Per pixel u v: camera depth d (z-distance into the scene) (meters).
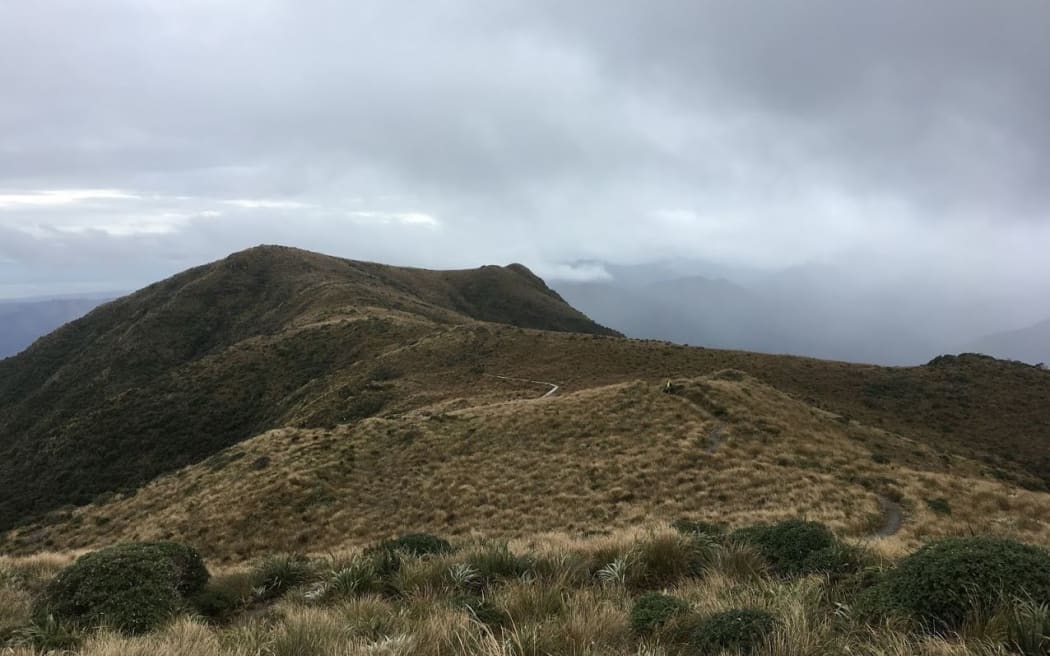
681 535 9.03
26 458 61.81
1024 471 44.00
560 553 8.66
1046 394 58.56
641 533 10.27
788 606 5.43
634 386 35.28
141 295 129.12
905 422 53.81
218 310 114.12
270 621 7.60
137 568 8.44
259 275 129.88
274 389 66.94
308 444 32.09
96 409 66.50
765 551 8.27
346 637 5.75
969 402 57.97
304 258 140.62
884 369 67.31
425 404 49.59
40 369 107.44
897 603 5.25
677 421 29.89
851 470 24.34
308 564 10.52
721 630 5.19
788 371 63.09
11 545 31.03
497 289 192.00
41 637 6.62
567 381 54.28
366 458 29.69
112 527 29.66
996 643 4.35
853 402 57.41
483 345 66.38
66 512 36.44
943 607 5.02
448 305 167.38
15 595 9.03
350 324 81.12
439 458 28.98
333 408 52.19
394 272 182.00
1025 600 4.76
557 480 25.03
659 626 5.66
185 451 57.12
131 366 92.56
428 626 5.77
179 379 69.88
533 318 179.25
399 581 8.15
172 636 6.12
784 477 23.06
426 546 10.07
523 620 6.05
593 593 7.14
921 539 15.71
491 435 30.86
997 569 5.08
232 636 6.20
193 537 24.55
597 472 25.12
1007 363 67.56
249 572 10.26
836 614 5.45
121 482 52.94
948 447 47.41
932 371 66.56
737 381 39.41
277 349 75.31
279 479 27.95
